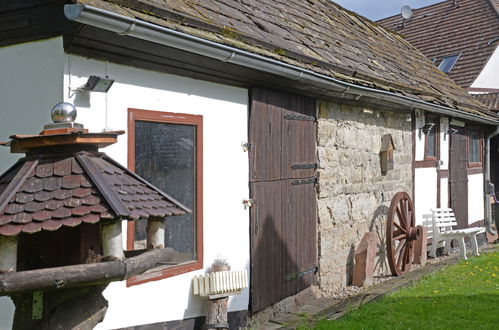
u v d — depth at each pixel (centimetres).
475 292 654
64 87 370
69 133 245
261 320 544
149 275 423
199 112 478
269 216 560
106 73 398
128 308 408
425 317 545
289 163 598
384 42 1111
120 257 246
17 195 233
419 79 992
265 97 557
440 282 718
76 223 223
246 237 528
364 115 767
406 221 820
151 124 436
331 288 678
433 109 877
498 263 873
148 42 398
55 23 368
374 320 534
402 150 889
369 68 763
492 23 1800
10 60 413
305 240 627
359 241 747
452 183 1090
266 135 557
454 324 523
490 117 1155
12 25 395
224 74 492
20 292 217
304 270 623
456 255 997
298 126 616
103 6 344
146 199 263
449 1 2059
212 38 423
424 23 2067
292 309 593
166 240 445
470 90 1638
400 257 818
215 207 493
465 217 1156
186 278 457
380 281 738
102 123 394
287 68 509
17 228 218
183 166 463
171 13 404
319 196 657
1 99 420
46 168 248
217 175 496
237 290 477
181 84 461
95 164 258
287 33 631
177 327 446
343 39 840
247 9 617
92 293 258
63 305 250
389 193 838
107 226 243
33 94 394
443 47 1862
